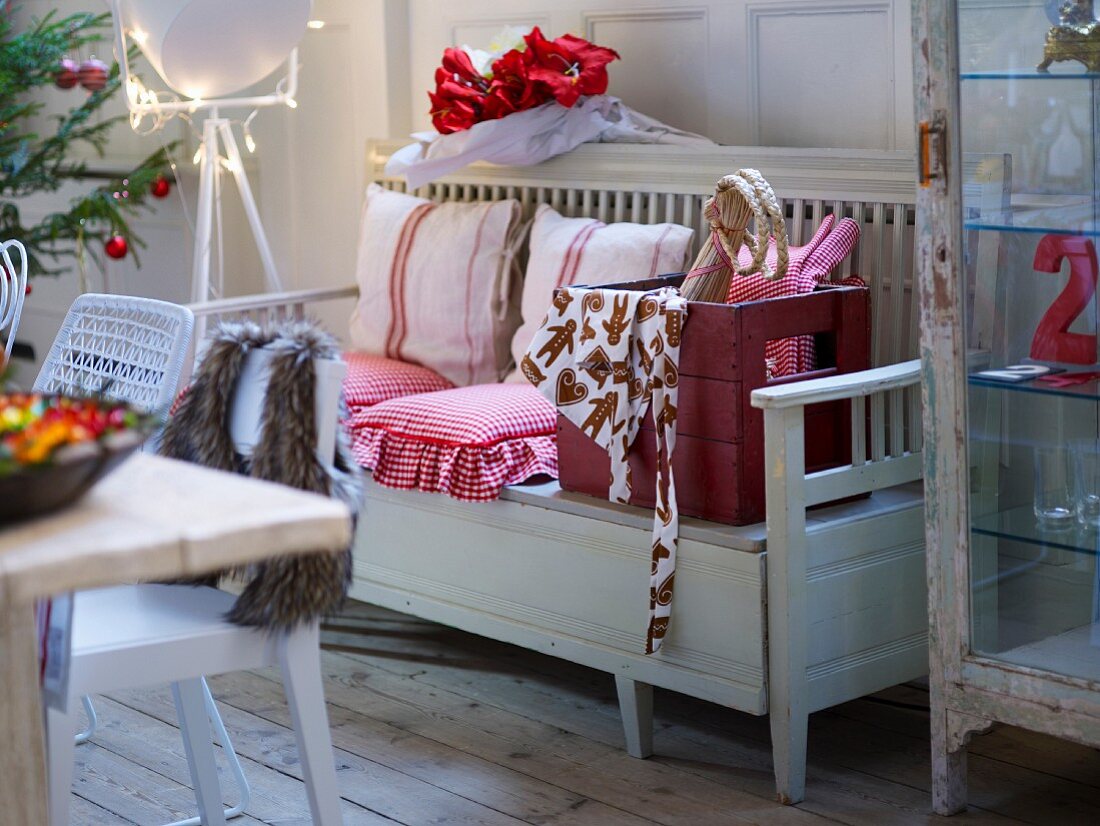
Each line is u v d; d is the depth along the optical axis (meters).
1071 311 2.18
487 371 3.45
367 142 4.00
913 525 2.58
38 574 1.16
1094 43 2.14
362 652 3.26
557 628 2.77
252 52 3.56
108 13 4.52
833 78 3.25
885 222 2.92
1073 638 2.21
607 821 2.38
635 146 3.34
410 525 3.04
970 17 2.17
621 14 3.64
